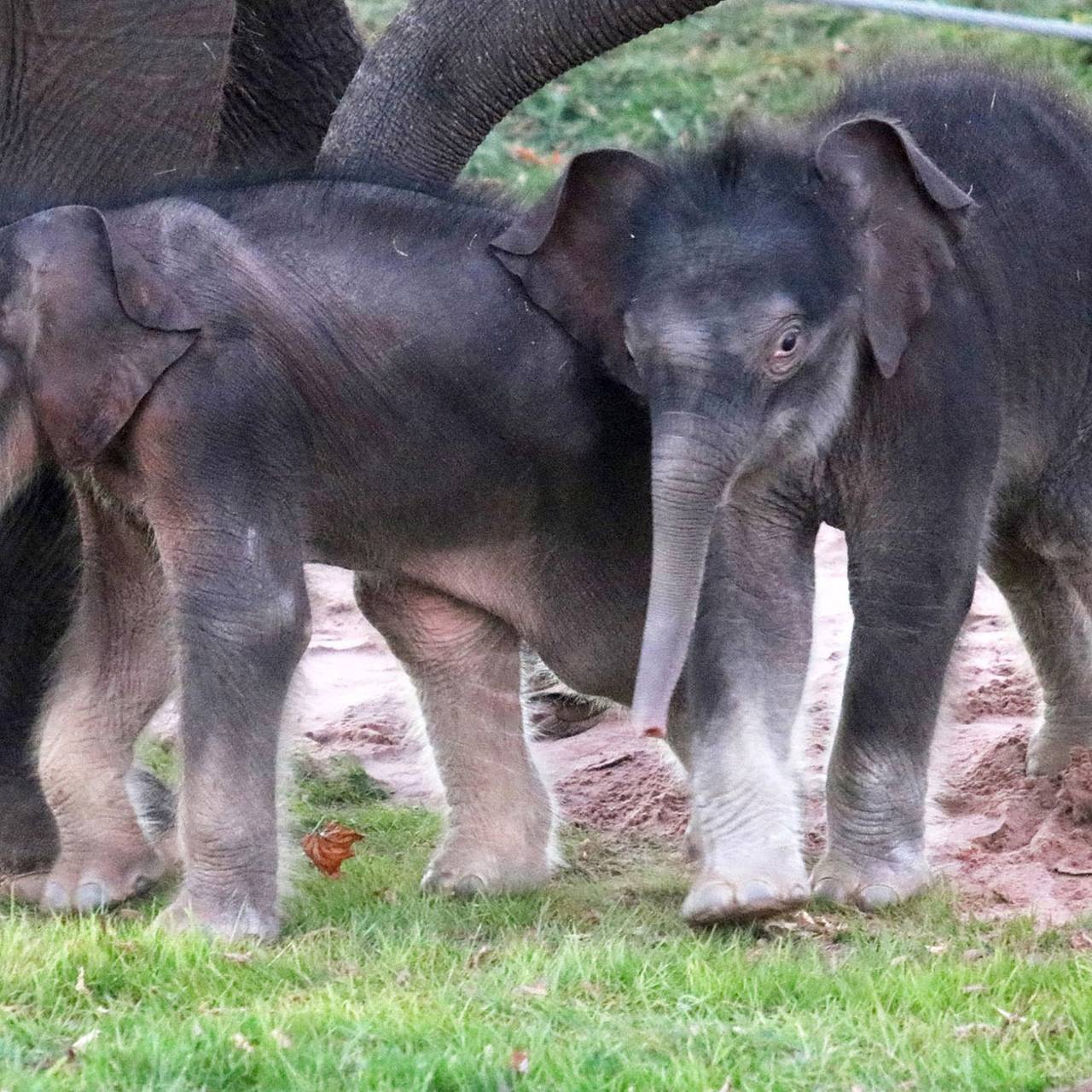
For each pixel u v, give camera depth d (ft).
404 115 36.81
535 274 32.37
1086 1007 27.86
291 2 46.24
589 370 32.94
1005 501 36.42
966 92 36.42
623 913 33.50
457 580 34.01
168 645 33.32
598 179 31.94
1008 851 36.29
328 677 46.88
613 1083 25.50
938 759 35.78
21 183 36.83
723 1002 28.76
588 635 34.27
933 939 31.91
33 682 35.50
